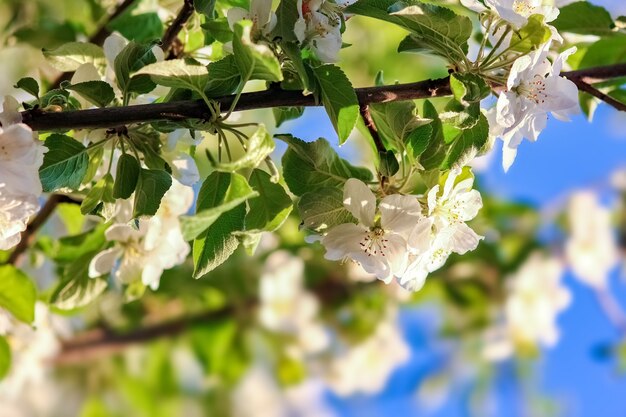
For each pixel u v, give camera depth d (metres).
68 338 1.12
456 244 0.78
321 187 0.78
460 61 0.78
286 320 1.25
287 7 0.76
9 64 1.05
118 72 0.77
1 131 0.72
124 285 1.00
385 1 0.77
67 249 0.91
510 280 1.38
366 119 0.78
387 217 0.76
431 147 0.77
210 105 0.74
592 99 0.88
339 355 1.34
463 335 1.46
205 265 0.76
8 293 0.88
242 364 1.24
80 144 0.77
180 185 0.88
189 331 1.21
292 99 0.76
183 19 0.84
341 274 1.30
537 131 0.78
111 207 0.80
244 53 0.73
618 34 0.88
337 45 0.77
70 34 1.00
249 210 0.77
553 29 0.77
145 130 0.78
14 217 0.74
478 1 0.78
